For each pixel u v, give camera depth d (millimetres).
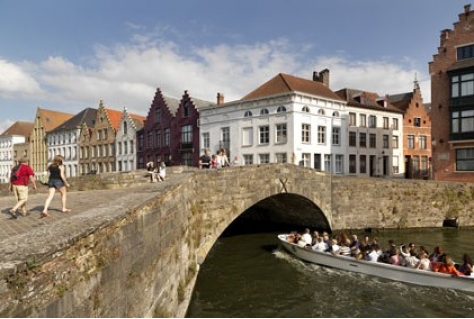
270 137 27625
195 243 11750
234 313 10242
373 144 33125
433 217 21359
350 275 13562
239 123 29625
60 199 9750
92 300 3803
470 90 23984
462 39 24719
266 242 19094
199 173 12453
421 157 37469
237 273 13812
